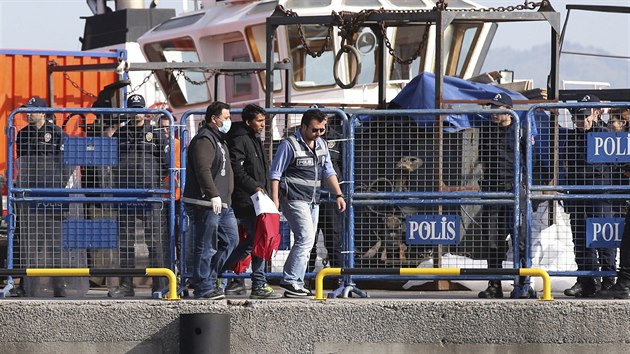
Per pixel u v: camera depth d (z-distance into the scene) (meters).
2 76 71.12
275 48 74.69
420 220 42.28
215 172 40.41
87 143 42.88
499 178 42.16
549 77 48.09
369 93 74.19
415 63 74.56
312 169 41.12
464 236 42.53
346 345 37.84
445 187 42.34
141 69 64.19
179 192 43.88
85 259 43.00
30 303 38.25
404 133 42.41
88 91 73.69
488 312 37.72
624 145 41.91
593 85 66.50
